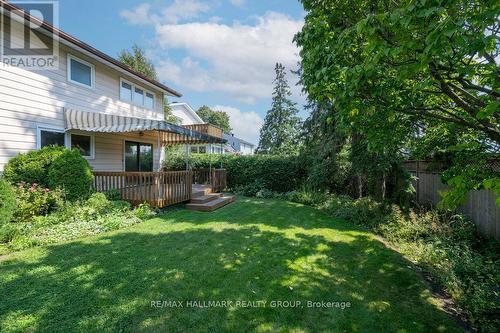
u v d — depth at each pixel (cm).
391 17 215
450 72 241
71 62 859
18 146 707
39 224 567
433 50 191
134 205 811
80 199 695
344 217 807
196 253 475
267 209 934
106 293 332
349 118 379
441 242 519
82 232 559
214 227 657
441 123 428
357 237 614
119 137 1091
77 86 877
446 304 341
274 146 2467
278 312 308
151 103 1306
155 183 790
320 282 386
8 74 685
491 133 269
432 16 203
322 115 1141
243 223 712
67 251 465
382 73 301
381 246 554
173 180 858
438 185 726
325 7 411
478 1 185
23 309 295
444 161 686
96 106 958
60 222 603
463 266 411
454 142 461
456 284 360
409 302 341
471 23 183
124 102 1106
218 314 300
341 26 388
